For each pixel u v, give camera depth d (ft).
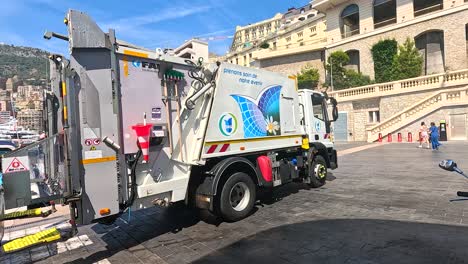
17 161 13.67
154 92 16.53
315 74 126.52
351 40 118.32
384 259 13.23
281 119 24.59
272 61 147.02
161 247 16.10
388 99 89.61
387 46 106.11
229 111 20.06
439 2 101.55
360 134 96.99
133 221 20.84
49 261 15.11
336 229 17.21
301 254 14.20
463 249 13.78
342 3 122.11
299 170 27.32
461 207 20.34
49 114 16.58
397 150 61.82
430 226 16.92
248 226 18.61
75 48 13.80
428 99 78.28
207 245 15.98
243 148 20.90
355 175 34.60
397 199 23.03
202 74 18.63
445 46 95.09
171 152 17.04
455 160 42.45
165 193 17.16
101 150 14.62
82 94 14.17
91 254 15.71
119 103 15.19
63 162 14.58
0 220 14.39
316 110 30.04
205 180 18.67
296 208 21.98
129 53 15.52
